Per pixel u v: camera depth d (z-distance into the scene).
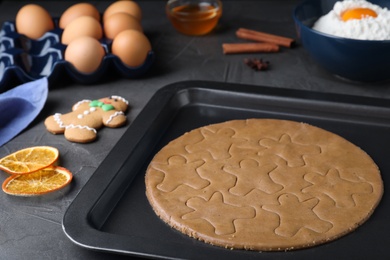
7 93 0.91
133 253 0.67
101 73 0.96
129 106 0.92
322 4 1.00
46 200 0.76
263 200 0.74
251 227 0.70
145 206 0.74
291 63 1.01
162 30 1.12
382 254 0.68
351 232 0.70
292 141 0.83
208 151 0.81
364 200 0.74
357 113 0.88
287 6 1.19
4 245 0.70
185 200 0.74
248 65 1.00
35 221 0.73
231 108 0.90
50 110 0.91
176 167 0.79
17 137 0.86
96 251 0.69
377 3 0.99
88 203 0.73
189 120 0.88
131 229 0.71
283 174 0.77
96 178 0.76
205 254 0.67
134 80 0.98
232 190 0.75
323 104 0.89
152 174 0.77
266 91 0.91
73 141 0.85
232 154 0.81
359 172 0.78
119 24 0.99
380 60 0.89
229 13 1.17
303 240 0.69
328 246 0.69
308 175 0.77
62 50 0.97
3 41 1.00
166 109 0.89
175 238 0.70
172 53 1.05
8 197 0.76
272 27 1.11
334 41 0.89
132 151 0.81
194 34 1.09
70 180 0.78
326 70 0.99
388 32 0.91
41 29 1.02
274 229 0.70
